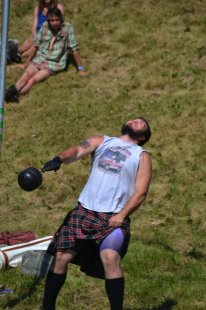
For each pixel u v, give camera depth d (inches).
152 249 574.2
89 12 1063.0
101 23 1034.1
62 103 869.8
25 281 515.5
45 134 808.9
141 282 519.8
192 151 744.3
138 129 447.2
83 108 852.0
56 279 430.0
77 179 717.3
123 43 978.1
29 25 1077.8
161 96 852.6
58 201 689.0
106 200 425.1
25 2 1128.8
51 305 432.5
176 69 898.1
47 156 766.5
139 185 426.3
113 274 414.3
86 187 435.2
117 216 416.2
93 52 970.1
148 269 545.3
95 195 427.5
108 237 415.5
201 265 552.7
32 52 935.0
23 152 775.1
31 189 433.7
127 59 940.0
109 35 1002.7
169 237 603.5
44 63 925.8
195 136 768.9
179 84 869.8
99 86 895.7
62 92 892.6
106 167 431.8
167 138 771.4
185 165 722.2
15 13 1106.1
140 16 1027.9
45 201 687.1
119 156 432.8
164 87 871.1
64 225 431.5
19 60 992.2
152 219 640.4
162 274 536.1
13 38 1043.9
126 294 502.0
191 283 519.2
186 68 893.2
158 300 494.0
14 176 733.9
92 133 800.3
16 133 818.8
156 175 711.1
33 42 991.0
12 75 955.3
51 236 574.2
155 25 999.6
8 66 979.3
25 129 825.5
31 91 905.5
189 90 855.1
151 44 957.2
